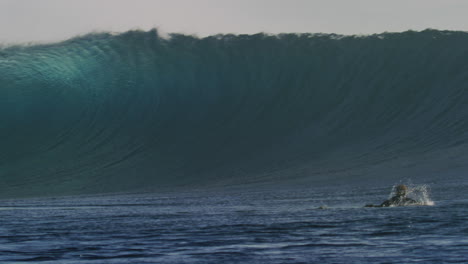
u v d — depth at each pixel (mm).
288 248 74000
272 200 195125
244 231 93062
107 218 130125
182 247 76688
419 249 69812
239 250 73250
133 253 72375
